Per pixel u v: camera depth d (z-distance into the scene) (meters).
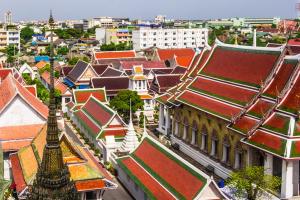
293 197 54.44
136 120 103.19
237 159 63.25
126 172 58.50
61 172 26.56
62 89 116.94
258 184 49.91
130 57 170.12
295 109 55.44
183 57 154.50
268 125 58.06
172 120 85.44
